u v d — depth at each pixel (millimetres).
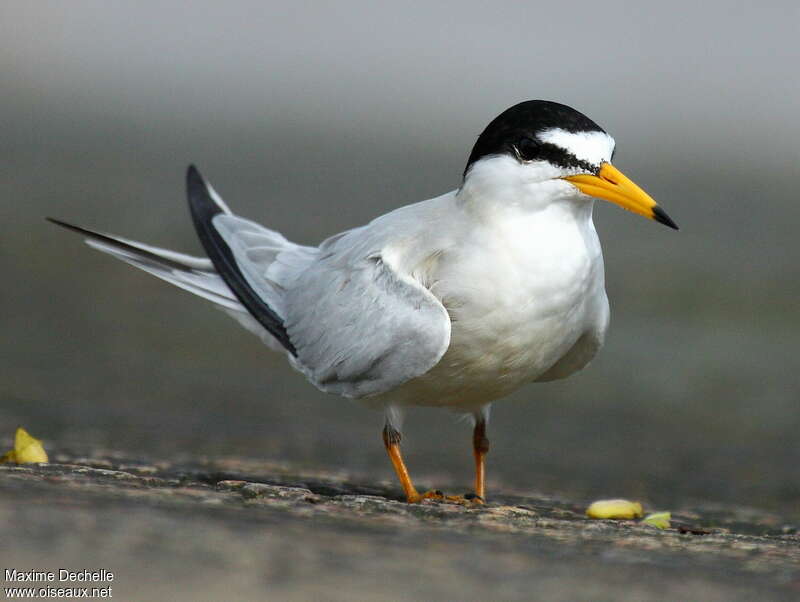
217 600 4410
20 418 11055
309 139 34344
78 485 6543
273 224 22266
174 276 10000
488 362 8461
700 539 6770
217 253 10117
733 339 17438
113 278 18938
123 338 15758
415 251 8562
